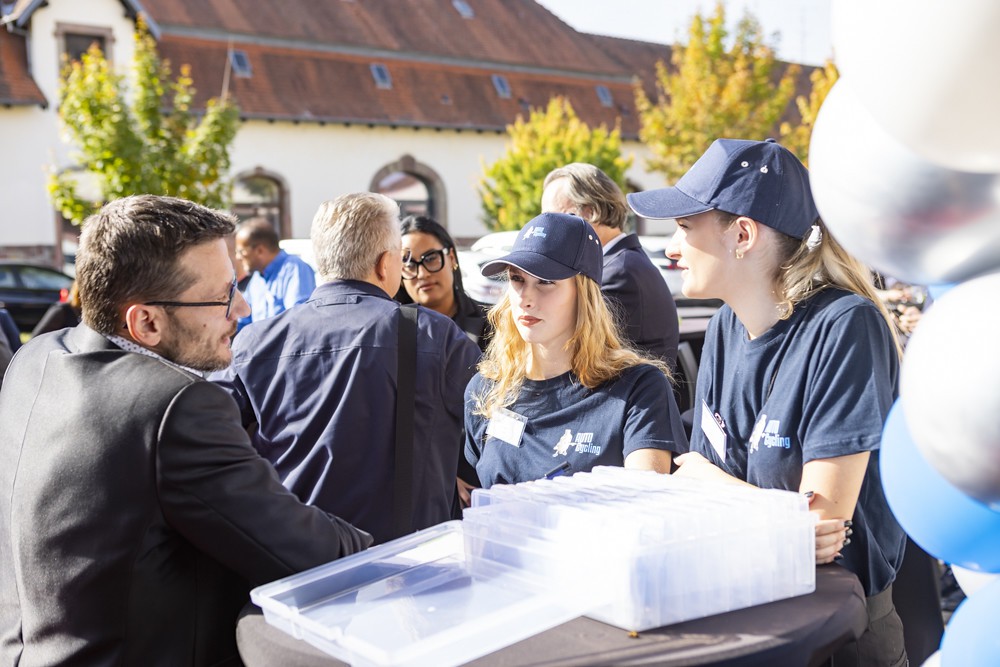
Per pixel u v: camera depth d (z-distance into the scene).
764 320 1.80
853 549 1.68
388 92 25.47
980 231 1.12
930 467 1.21
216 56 23.80
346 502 2.23
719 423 1.90
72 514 1.50
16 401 1.64
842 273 1.75
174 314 1.65
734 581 1.26
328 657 1.18
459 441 2.41
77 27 21.23
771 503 1.32
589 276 2.09
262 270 5.47
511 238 6.10
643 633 1.19
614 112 29.59
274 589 1.38
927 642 2.01
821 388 1.65
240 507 1.51
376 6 27.47
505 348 2.20
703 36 23.41
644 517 1.22
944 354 1.03
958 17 0.91
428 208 26.16
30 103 20.34
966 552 1.20
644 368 2.09
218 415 1.53
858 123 1.20
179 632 1.54
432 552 1.55
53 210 20.92
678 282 6.28
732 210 1.76
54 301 15.28
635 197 1.96
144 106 17.95
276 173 23.50
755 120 23.31
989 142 0.99
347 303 2.35
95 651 1.49
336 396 2.25
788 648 1.15
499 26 29.55
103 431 1.50
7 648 1.57
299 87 24.25
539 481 1.57
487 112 26.66
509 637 1.18
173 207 1.67
